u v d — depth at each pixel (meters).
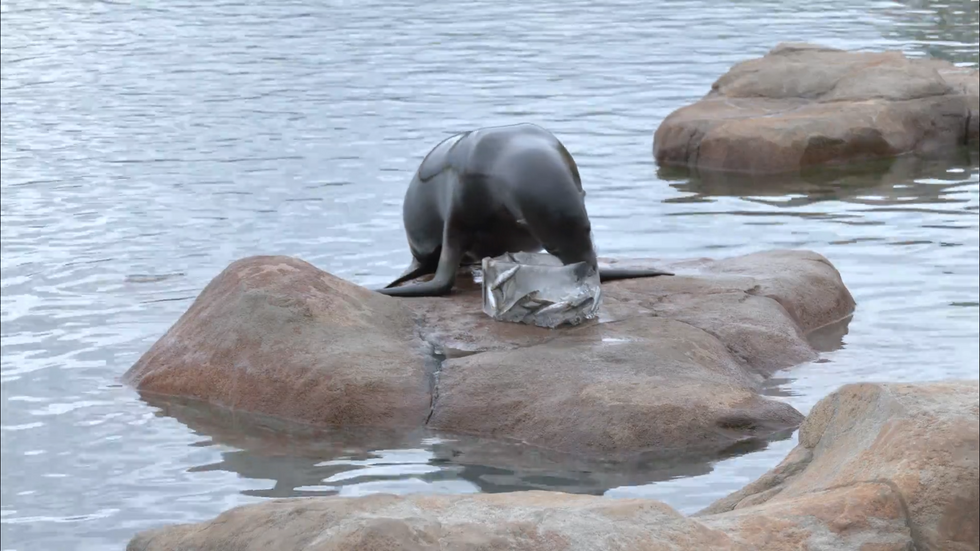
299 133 37.47
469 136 19.88
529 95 43.78
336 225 26.81
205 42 59.06
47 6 75.50
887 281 22.36
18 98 45.00
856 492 9.91
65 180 31.88
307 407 16.20
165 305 21.53
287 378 16.62
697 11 67.62
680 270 21.38
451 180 19.62
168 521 13.00
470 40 57.84
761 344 17.89
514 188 18.41
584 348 16.83
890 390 10.95
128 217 27.97
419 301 19.34
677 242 25.81
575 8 69.69
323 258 24.28
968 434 10.16
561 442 15.03
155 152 35.16
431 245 20.94
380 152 34.47
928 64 40.12
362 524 8.91
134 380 17.69
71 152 35.44
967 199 29.42
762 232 26.55
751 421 15.31
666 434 14.97
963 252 24.31
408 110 41.06
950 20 61.94
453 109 41.28
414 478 14.09
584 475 14.10
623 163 34.22
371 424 15.88
